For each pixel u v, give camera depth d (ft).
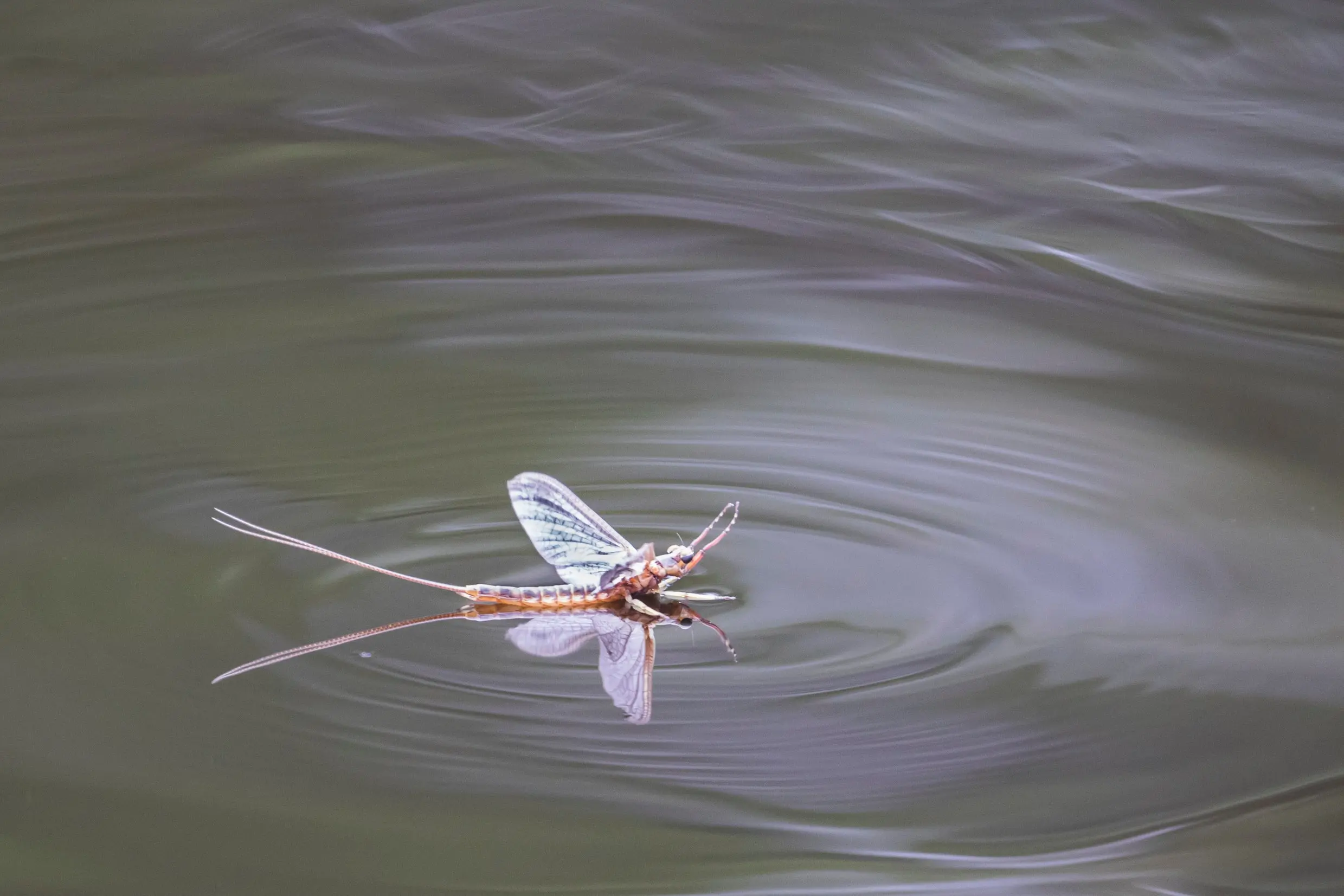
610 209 4.31
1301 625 3.92
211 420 4.04
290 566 3.92
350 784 3.84
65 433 4.02
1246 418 4.07
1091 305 4.19
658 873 3.81
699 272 4.21
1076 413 4.07
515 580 3.91
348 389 4.07
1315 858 3.83
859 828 3.83
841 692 3.87
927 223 4.31
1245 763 3.85
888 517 3.97
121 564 3.92
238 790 3.83
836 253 4.24
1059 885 3.82
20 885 3.80
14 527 3.95
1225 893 3.82
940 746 3.86
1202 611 3.92
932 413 4.06
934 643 3.89
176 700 3.86
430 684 3.87
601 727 3.85
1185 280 4.23
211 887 3.80
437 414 4.05
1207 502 4.00
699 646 3.89
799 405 4.07
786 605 3.91
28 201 4.27
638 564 3.89
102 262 4.20
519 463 4.00
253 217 4.26
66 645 3.88
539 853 3.82
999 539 3.96
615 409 4.06
